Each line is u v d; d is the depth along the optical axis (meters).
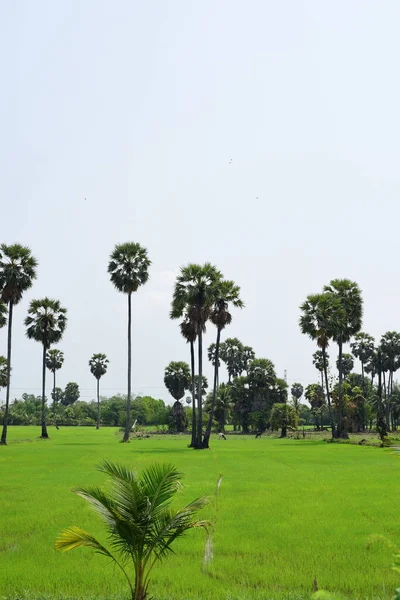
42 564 14.74
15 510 22.38
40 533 18.28
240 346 159.25
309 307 83.00
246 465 42.22
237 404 125.69
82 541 11.15
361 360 144.00
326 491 27.53
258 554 15.71
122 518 10.64
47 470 38.44
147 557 10.98
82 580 13.27
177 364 129.25
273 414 107.31
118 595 11.84
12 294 70.12
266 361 122.25
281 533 18.16
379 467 40.53
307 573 13.78
